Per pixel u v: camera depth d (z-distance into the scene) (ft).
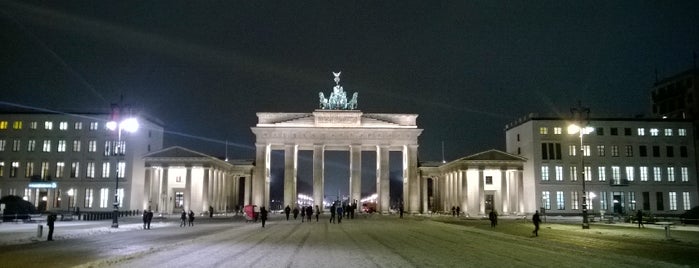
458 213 319.27
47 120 358.23
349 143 380.17
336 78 402.11
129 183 348.18
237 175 421.59
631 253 102.68
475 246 113.19
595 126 354.74
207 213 339.77
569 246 114.32
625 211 345.31
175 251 101.76
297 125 379.35
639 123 356.79
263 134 379.35
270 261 85.30
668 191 351.87
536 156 348.79
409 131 381.40
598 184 348.79
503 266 79.25
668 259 93.35
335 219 263.70
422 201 412.98
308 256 92.58
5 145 355.97
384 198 376.68
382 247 109.91
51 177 351.46
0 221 231.50
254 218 245.86
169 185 363.97
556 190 346.13
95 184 350.02
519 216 322.55
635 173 352.28
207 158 348.38
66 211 330.75
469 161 347.15
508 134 400.06
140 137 365.61
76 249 108.27
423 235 147.95
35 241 128.88
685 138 357.82
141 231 170.50
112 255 96.89
